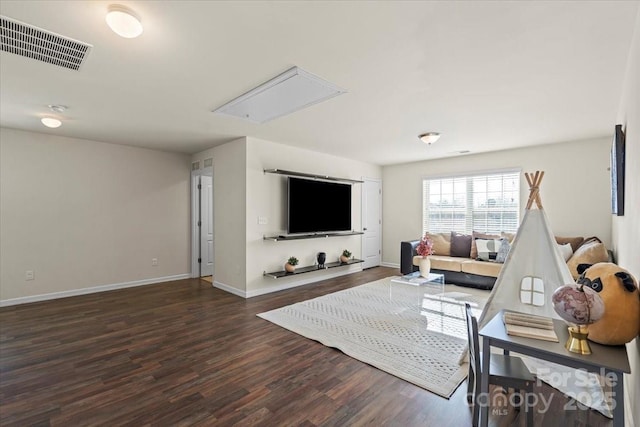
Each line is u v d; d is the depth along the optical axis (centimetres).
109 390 212
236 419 183
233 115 343
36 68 230
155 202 539
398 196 676
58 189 443
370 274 606
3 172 402
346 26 180
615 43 197
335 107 316
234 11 165
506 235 498
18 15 167
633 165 194
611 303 136
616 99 293
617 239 334
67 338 298
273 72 239
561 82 256
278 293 465
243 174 450
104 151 484
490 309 240
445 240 558
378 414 187
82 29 181
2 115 347
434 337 300
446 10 165
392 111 328
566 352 135
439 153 556
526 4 160
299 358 259
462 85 263
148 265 531
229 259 478
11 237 407
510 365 179
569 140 456
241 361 253
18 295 411
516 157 517
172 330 320
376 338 298
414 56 215
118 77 247
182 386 217
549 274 235
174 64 226
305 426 177
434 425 178
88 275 468
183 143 491
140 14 167
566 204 470
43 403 197
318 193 533
